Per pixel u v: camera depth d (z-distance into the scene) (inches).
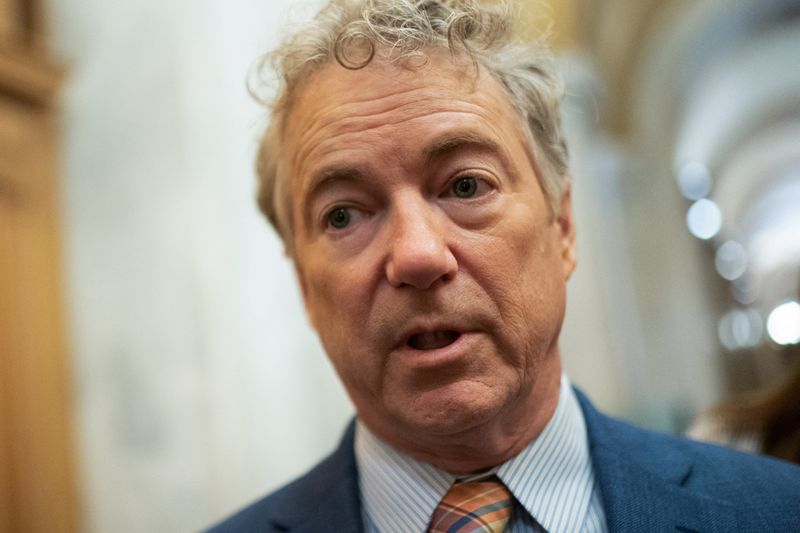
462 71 33.9
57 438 86.8
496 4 36.4
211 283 85.8
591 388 185.0
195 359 84.7
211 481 82.4
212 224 87.0
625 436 38.2
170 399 84.9
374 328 32.6
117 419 86.4
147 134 90.3
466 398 31.5
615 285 264.8
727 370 298.2
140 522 84.1
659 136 291.3
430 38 33.7
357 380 34.2
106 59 93.3
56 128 93.9
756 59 306.3
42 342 88.0
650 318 281.1
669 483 35.2
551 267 35.5
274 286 87.9
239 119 89.4
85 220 91.2
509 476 34.7
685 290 291.7
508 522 34.3
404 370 32.3
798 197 428.5
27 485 83.5
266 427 84.6
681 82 297.9
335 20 35.6
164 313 86.4
